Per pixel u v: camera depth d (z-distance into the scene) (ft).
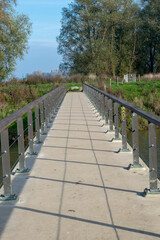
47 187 14.80
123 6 161.99
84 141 25.64
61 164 18.75
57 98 54.75
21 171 16.83
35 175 16.71
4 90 78.33
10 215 11.87
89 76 132.98
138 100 78.69
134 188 14.43
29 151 20.93
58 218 11.49
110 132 29.30
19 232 10.55
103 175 16.46
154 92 87.30
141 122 65.92
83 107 55.52
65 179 15.93
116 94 86.69
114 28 162.09
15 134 47.78
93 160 19.56
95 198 13.32
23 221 11.34
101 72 153.17
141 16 163.84
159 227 10.62
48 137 27.73
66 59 159.02
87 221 11.19
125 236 10.06
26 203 12.98
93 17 150.71
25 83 112.68
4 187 13.21
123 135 21.56
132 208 12.23
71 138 27.04
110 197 13.39
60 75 129.39
